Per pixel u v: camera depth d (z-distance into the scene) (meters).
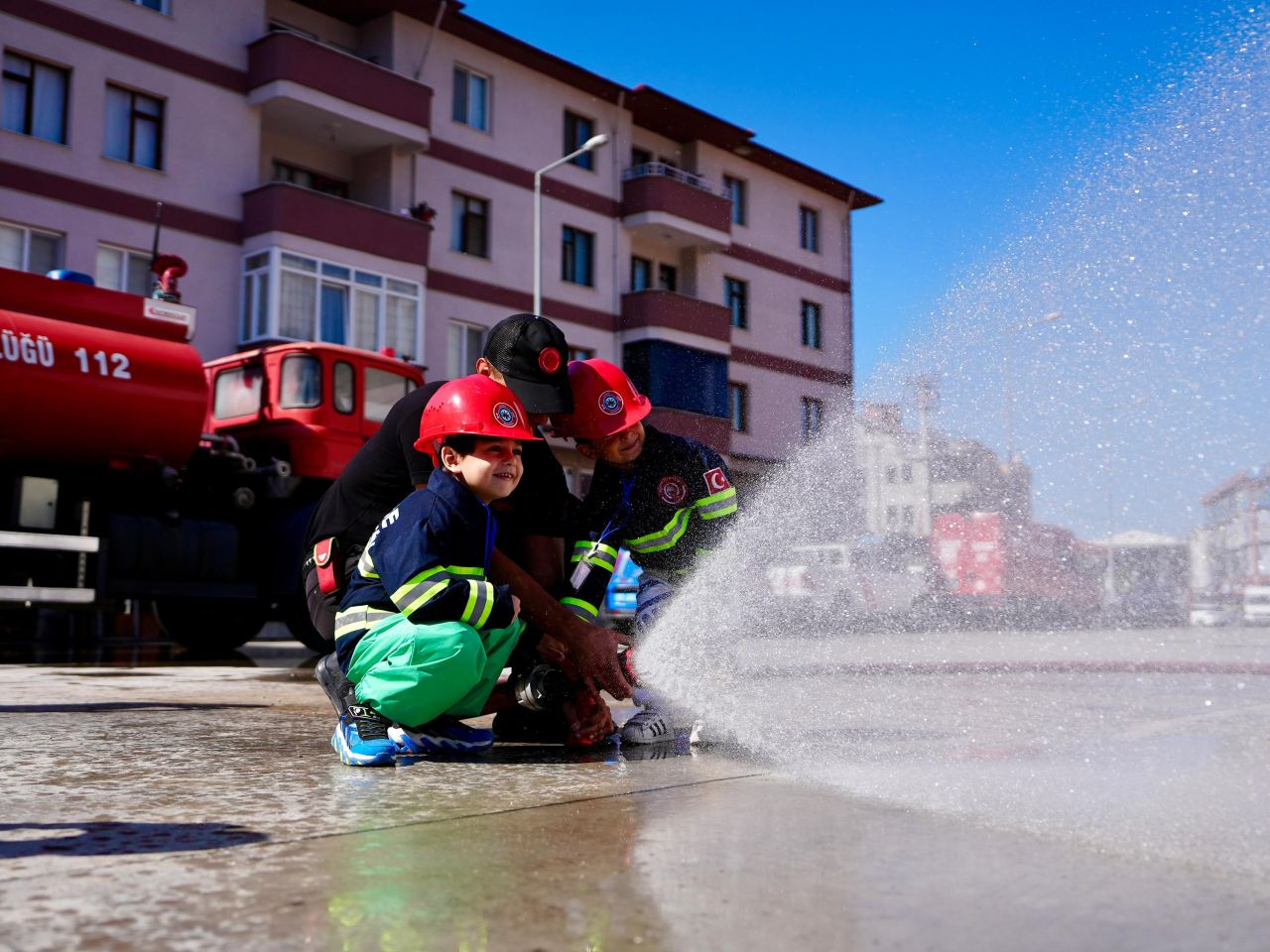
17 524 7.17
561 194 21.70
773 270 25.73
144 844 1.67
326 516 3.04
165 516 7.92
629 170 23.11
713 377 22.95
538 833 1.75
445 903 1.35
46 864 1.54
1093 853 1.60
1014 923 1.27
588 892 1.40
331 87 17.28
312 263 16.80
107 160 15.39
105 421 7.38
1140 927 1.26
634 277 23.64
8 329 6.91
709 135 24.30
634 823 1.83
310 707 4.03
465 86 20.34
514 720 3.11
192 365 7.89
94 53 15.38
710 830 1.78
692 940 1.21
